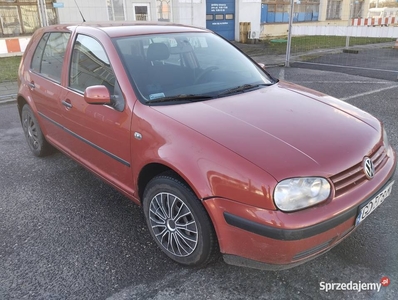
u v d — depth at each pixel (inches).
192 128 94.3
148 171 105.7
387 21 418.6
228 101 111.9
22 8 450.0
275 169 81.6
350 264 101.0
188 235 97.4
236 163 84.1
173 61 126.4
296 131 94.9
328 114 107.4
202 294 92.0
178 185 94.5
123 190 117.9
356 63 440.1
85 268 101.8
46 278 98.1
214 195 86.4
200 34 145.6
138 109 106.2
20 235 117.4
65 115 139.1
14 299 91.0
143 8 498.0
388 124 212.1
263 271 99.3
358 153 91.2
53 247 111.1
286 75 373.7
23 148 193.8
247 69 139.2
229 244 87.8
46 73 157.1
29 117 176.7
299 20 720.3
